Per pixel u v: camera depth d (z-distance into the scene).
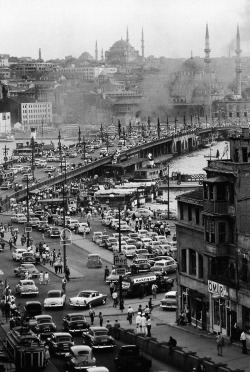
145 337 175.00
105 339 170.75
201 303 195.38
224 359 160.50
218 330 186.00
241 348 170.38
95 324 198.12
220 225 183.75
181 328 193.38
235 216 180.88
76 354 153.75
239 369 147.62
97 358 164.62
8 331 182.00
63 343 166.88
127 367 154.50
